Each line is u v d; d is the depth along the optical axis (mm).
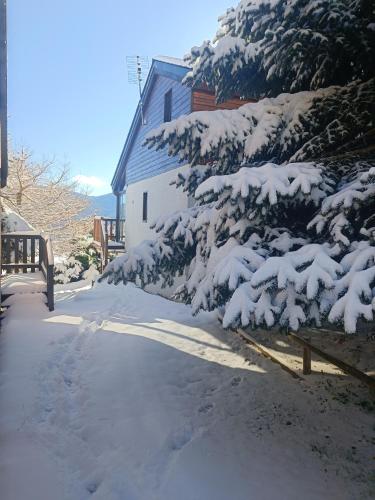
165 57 13477
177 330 7812
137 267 6328
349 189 4016
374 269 3145
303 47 5480
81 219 26375
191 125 6016
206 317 8828
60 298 10367
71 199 26422
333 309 3068
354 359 6270
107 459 3543
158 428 4113
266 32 5590
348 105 5625
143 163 15625
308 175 4305
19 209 23062
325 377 5578
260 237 4855
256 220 4863
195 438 3963
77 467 3406
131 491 3135
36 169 24875
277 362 6098
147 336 7344
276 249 4570
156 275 6758
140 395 4895
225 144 6039
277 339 7297
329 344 7020
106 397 4805
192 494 3115
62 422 4137
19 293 8250
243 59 6258
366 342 6992
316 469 3516
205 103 10625
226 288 4207
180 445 3889
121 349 6578
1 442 3529
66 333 6777
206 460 3586
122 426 4117
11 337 6336
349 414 4523
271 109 6070
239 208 4789
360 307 2928
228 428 4199
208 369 5879
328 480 3361
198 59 6531
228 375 5668
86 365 5840
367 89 5602
